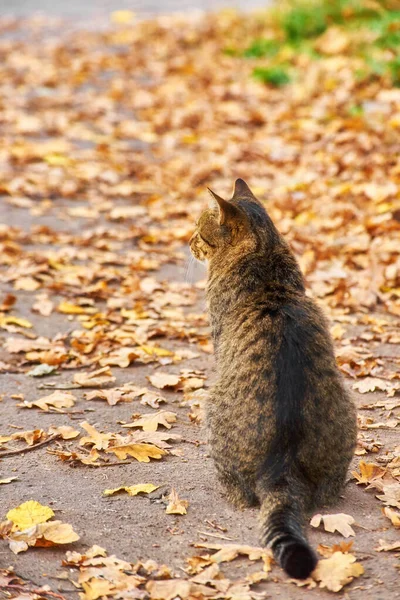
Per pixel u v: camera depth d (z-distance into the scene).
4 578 6.35
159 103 22.45
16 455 8.37
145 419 8.99
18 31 29.94
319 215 15.48
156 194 17.06
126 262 14.14
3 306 12.17
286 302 7.62
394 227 14.48
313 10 25.97
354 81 21.31
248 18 28.56
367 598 6.10
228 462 7.32
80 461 8.21
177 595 6.18
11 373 10.41
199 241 8.79
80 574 6.41
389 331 11.45
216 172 18.11
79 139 20.00
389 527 7.02
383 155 17.25
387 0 25.34
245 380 7.24
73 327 11.80
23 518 7.09
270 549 6.45
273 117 20.86
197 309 12.58
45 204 16.45
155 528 7.09
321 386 7.17
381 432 8.78
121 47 27.89
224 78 23.97
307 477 7.06
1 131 20.12
